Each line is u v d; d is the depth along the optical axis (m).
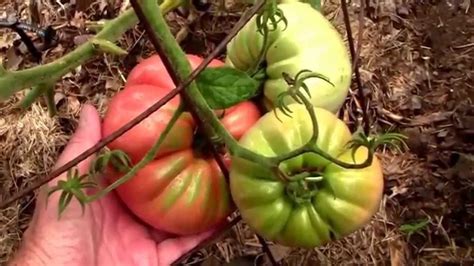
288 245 0.43
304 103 0.38
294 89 0.38
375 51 0.75
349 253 0.69
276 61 0.46
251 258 0.68
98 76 0.74
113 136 0.38
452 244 0.70
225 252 0.68
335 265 0.68
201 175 0.45
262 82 0.46
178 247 0.51
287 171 0.41
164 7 0.53
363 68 0.74
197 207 0.45
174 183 0.45
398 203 0.71
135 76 0.46
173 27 0.73
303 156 0.41
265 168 0.40
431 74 0.76
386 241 0.69
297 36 0.45
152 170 0.44
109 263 0.50
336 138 0.42
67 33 0.76
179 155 0.45
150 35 0.36
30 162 0.72
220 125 0.39
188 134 0.44
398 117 0.74
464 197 0.71
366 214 0.42
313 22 0.46
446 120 0.74
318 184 0.42
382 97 0.74
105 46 0.49
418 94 0.75
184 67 0.37
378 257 0.69
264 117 0.43
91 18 0.76
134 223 0.51
